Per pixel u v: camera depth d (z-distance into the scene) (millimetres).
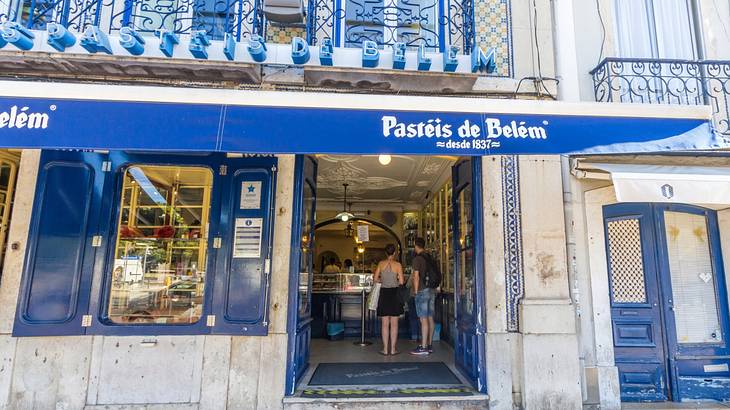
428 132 3223
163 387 3783
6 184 4590
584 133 3332
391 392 4047
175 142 3051
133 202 4180
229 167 4098
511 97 4379
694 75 4668
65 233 3855
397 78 3994
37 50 3607
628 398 4434
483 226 4242
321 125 3182
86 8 3949
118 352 3787
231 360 3854
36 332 3678
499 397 3975
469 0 4348
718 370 4559
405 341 7016
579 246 4488
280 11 4191
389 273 5898
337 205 9930
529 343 3963
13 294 3770
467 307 4648
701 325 4656
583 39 4824
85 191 3941
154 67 3830
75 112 3051
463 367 4680
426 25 4688
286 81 4137
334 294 7441
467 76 3951
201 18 4477
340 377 4555
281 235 4078
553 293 4102
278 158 4168
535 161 4320
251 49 3705
